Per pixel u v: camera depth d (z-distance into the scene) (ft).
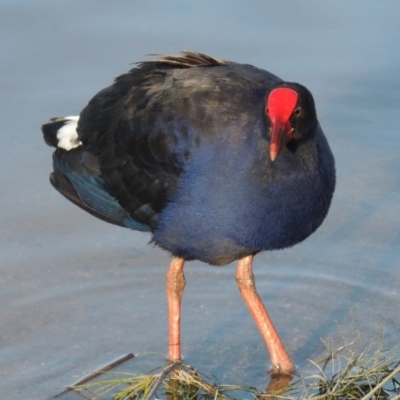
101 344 35.06
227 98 31.40
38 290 37.68
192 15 51.49
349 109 46.11
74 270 38.83
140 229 34.99
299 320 36.50
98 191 35.35
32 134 44.55
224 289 38.63
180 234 32.55
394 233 40.55
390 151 44.24
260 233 31.12
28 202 41.78
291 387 32.24
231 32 50.19
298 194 30.45
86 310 36.83
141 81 34.71
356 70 47.85
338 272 38.81
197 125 31.48
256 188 30.27
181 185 31.89
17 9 51.11
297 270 39.11
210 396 32.04
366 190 42.63
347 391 31.37
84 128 35.76
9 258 39.11
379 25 50.83
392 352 33.30
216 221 31.27
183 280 34.88
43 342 35.06
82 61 48.14
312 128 29.91
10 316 36.32
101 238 40.52
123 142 34.06
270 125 29.40
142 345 35.09
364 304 36.91
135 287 38.14
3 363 33.86
